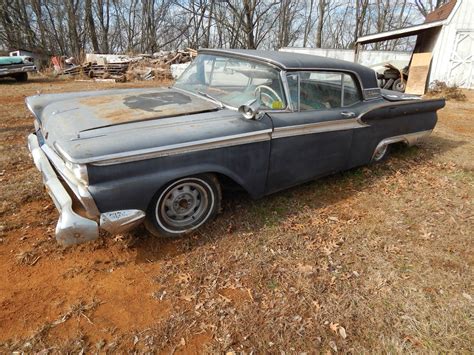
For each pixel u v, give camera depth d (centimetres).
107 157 227
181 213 291
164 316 221
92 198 230
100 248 282
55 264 262
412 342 209
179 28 3114
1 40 2766
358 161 424
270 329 214
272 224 327
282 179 341
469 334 216
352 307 233
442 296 247
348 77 392
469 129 756
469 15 1269
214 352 198
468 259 290
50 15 2991
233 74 351
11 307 221
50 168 285
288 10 3203
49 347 195
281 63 324
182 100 330
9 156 470
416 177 458
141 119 273
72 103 319
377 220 349
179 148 256
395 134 458
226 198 365
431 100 489
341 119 371
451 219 353
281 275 262
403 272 271
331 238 313
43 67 2159
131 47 3309
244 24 2503
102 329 209
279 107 323
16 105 870
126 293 238
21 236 292
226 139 278
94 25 2988
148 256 276
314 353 200
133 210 249
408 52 1802
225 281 253
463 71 1336
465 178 459
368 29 3512
